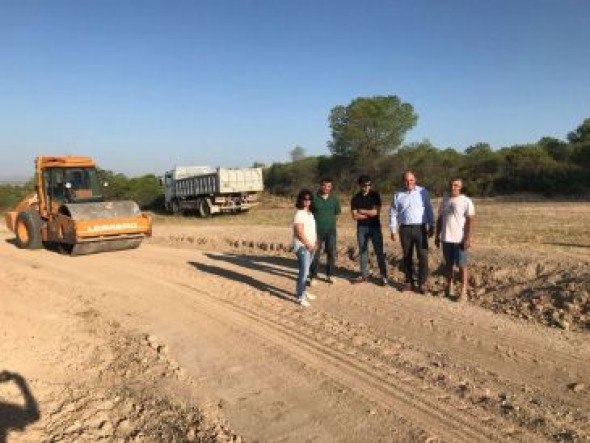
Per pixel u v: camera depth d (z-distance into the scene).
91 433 5.77
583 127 47.03
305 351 7.55
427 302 9.81
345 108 50.47
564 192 35.25
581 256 11.10
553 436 5.21
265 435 5.47
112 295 11.11
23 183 45.31
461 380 6.46
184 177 35.78
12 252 17.41
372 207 10.98
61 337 8.55
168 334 8.57
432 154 43.91
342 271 12.70
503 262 11.05
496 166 39.81
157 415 6.07
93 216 15.93
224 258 15.01
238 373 6.96
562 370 6.74
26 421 5.97
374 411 5.79
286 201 42.81
